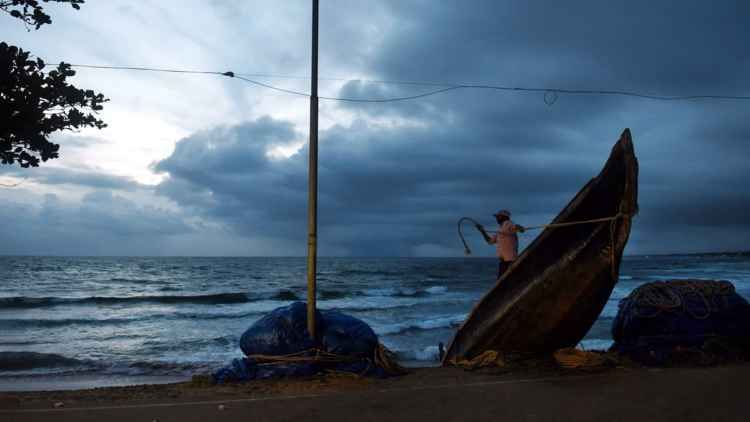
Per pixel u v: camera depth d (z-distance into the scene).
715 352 7.39
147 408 5.38
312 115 7.21
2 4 5.41
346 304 26.34
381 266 86.38
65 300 27.59
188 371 11.87
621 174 7.06
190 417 5.00
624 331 7.97
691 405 5.04
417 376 7.02
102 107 5.71
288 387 6.33
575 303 7.33
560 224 7.21
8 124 5.26
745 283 35.09
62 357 13.05
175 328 18.73
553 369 7.04
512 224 8.08
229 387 6.48
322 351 7.09
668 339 7.52
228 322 20.36
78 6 5.67
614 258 6.99
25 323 19.91
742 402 5.12
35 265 75.44
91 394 6.40
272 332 7.12
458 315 21.16
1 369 11.93
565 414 4.82
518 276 7.56
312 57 7.26
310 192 7.22
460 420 4.71
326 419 4.82
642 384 5.95
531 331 7.57
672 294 7.82
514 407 5.11
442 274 58.88
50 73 5.41
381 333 16.70
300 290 35.00
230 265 83.75
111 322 20.33
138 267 72.06
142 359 13.13
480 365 7.38
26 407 5.50
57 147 5.64
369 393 5.86
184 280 46.28
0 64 5.18
